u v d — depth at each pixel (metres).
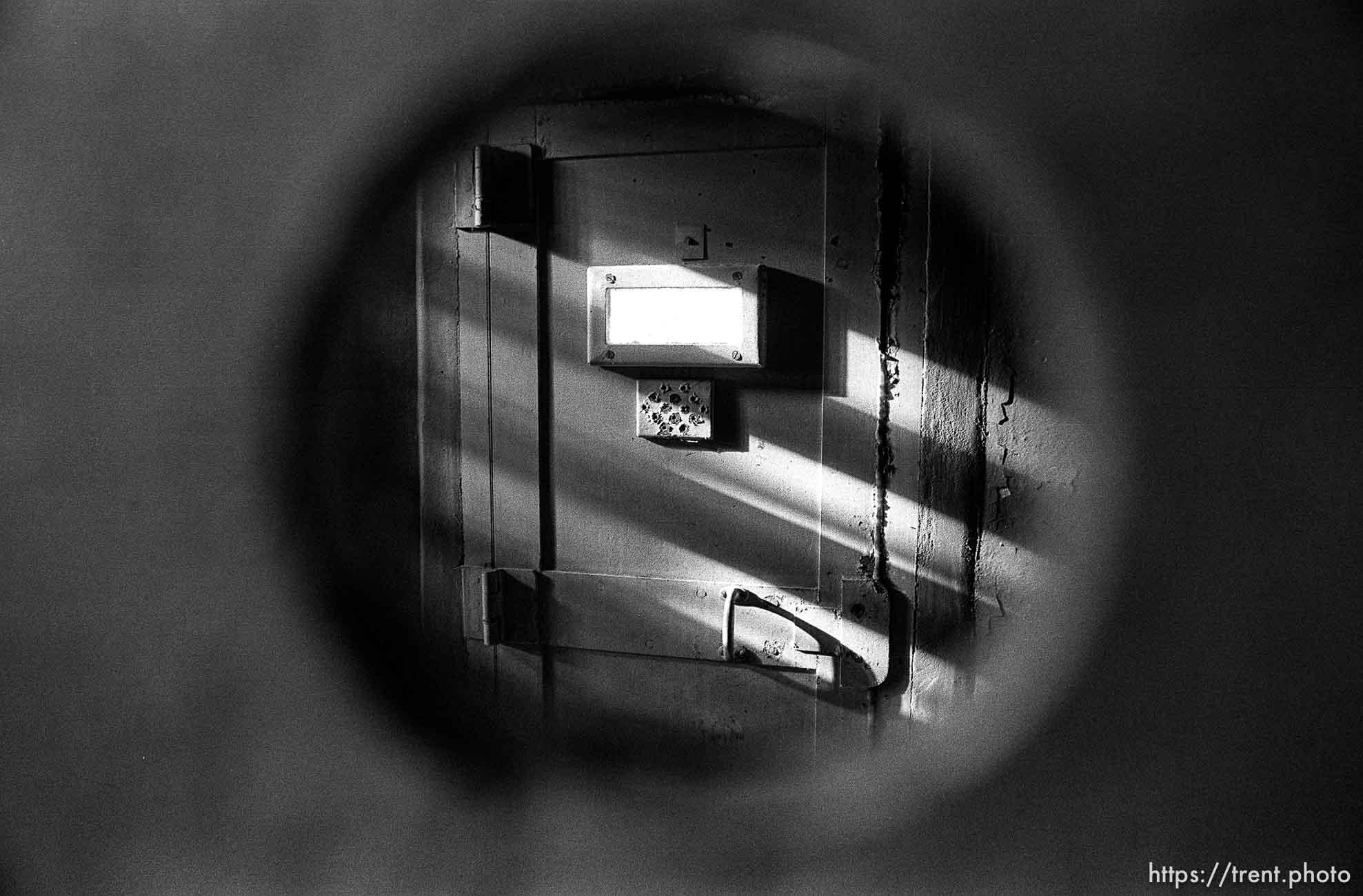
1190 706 2.27
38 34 2.86
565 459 2.75
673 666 2.70
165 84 2.83
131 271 2.88
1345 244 2.12
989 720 2.43
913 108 2.36
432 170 2.78
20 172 2.90
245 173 2.82
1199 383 2.22
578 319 2.70
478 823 2.84
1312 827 2.22
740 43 2.49
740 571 2.62
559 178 2.68
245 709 2.95
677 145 2.56
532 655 2.82
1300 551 2.18
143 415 2.91
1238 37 2.14
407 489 2.88
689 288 2.54
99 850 2.96
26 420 2.95
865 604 2.49
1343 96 2.10
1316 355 2.15
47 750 2.98
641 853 2.71
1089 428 2.30
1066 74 2.25
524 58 2.67
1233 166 2.17
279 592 2.93
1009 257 2.32
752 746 2.65
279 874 2.92
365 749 2.92
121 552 2.95
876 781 2.54
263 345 2.88
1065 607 2.35
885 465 2.46
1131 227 2.23
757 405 2.56
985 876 2.45
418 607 2.91
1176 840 2.30
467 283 2.78
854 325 2.46
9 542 2.97
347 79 2.77
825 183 2.44
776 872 2.61
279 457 2.91
